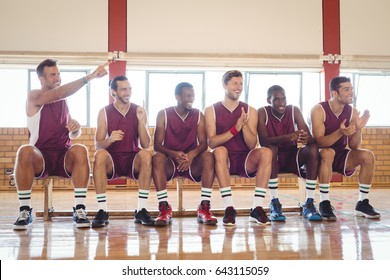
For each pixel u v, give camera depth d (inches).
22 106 278.7
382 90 298.2
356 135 120.5
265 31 278.4
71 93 109.1
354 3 283.7
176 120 115.6
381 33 285.1
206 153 109.6
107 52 268.4
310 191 117.6
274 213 114.4
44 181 120.4
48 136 110.2
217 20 276.1
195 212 126.6
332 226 103.8
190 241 84.4
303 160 119.0
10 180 270.7
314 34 280.8
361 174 120.1
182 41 274.2
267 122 122.2
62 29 268.2
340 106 122.7
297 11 280.4
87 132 278.1
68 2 268.8
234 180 277.4
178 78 285.9
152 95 285.0
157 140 115.1
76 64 267.1
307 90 293.6
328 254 71.9
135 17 271.7
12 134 274.5
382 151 293.0
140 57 268.1
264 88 292.2
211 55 272.2
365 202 120.5
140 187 111.0
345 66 280.8
